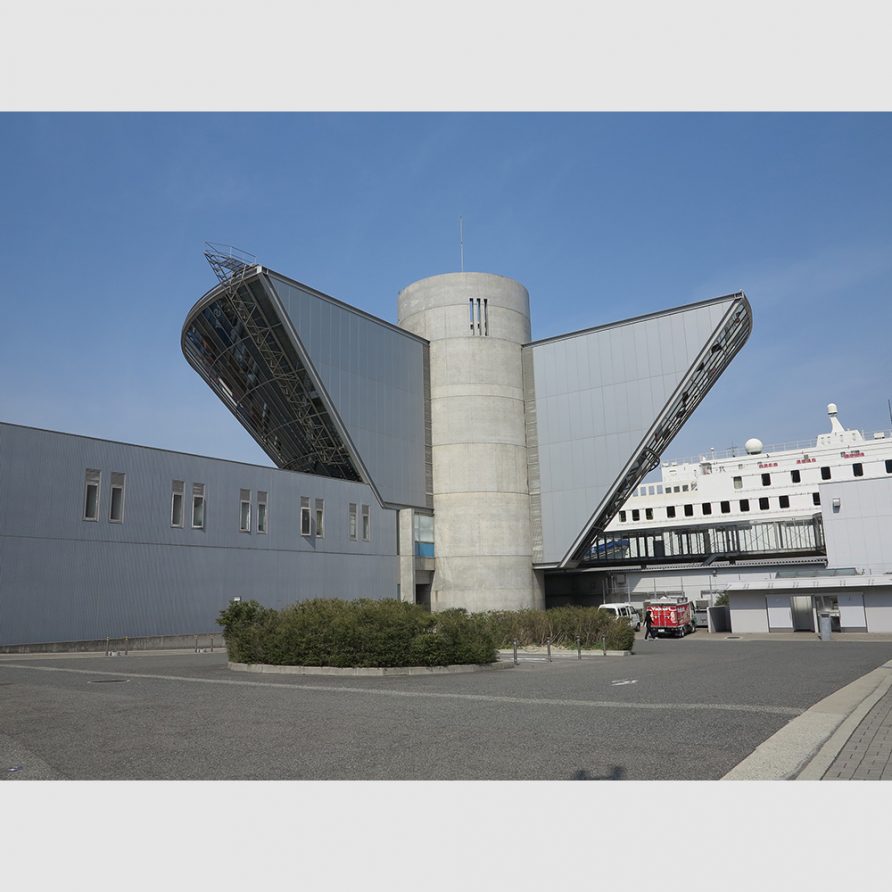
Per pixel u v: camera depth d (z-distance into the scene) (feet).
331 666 63.72
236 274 144.56
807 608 157.28
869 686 49.62
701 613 196.85
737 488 287.07
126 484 113.70
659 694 46.96
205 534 124.98
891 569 175.73
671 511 297.33
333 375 157.17
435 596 175.83
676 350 166.61
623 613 184.85
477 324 185.57
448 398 182.29
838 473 270.26
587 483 175.22
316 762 27.07
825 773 24.25
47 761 27.63
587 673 64.23
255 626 70.18
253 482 135.44
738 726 33.76
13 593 97.66
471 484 177.88
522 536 179.42
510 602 174.19
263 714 38.78
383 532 164.96
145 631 113.19
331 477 164.86
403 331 179.11
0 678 59.88
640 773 24.94
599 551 267.39
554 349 184.65
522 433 185.26
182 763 27.09
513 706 41.55
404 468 173.27
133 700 44.91
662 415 167.73
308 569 144.15
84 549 106.52
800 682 53.88
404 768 26.04
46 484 103.04
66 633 102.89
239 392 172.35
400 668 63.10
